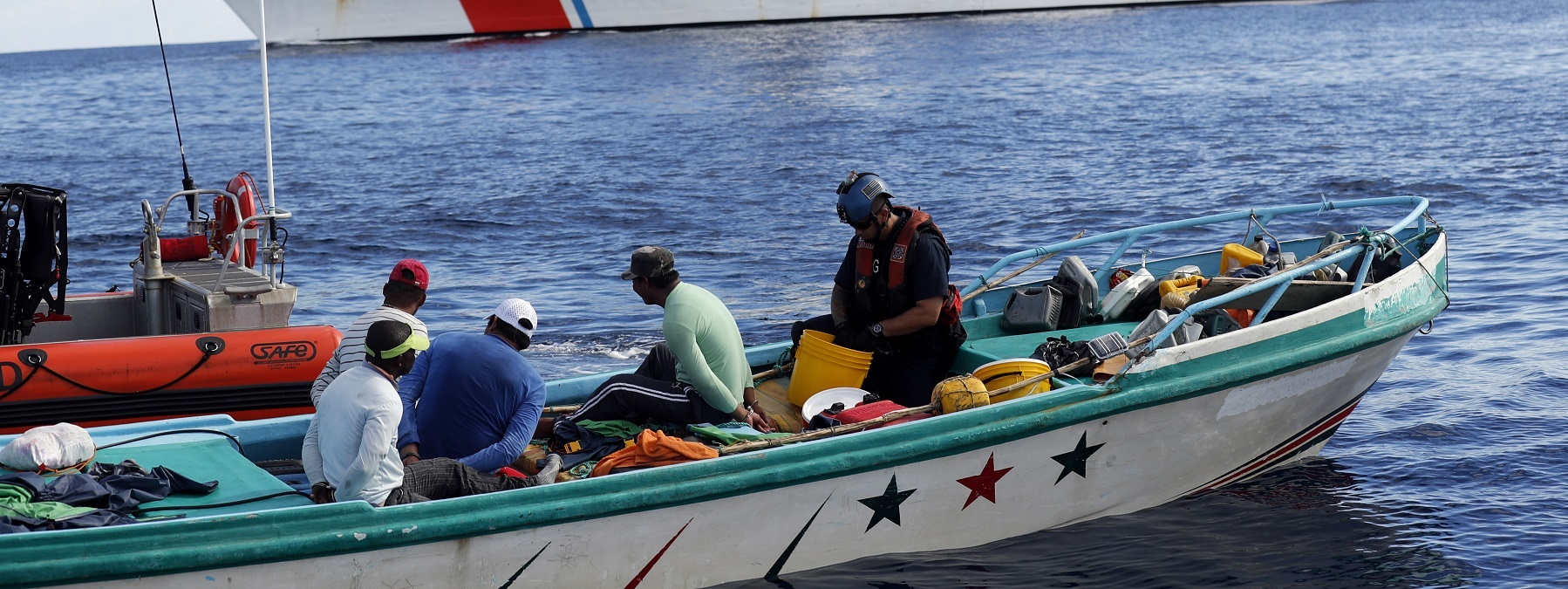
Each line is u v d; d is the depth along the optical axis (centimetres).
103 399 956
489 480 691
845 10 10525
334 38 9719
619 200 2664
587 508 675
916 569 785
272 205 1084
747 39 8956
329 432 644
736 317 1541
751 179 2959
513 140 4100
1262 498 916
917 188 2689
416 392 730
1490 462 972
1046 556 812
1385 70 5622
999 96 5034
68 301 1138
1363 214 2153
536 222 2403
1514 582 773
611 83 6356
